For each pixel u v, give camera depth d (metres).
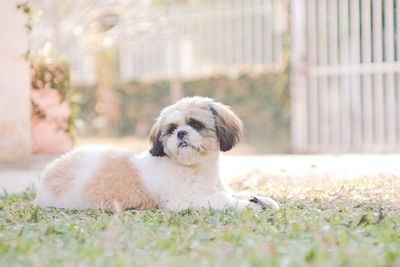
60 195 6.27
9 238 4.92
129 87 18.98
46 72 11.89
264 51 15.79
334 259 3.99
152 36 18.03
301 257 3.98
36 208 6.14
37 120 11.90
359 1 13.48
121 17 18.20
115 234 4.77
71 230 5.07
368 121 13.45
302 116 14.30
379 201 6.37
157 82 18.34
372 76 13.40
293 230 4.98
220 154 6.39
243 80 15.92
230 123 6.19
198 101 6.16
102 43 17.55
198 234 4.88
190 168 6.06
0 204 6.79
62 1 16.70
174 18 17.75
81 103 19.92
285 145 15.20
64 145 12.20
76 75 19.92
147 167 6.16
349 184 7.58
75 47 17.20
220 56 16.91
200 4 17.67
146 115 18.70
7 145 10.59
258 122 15.67
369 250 4.22
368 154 12.81
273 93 15.37
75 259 4.17
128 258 4.16
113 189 6.12
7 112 10.56
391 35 13.03
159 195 6.08
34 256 4.25
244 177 8.56
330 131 14.02
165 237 4.77
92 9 17.28
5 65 10.52
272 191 7.29
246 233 4.86
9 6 10.56
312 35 14.12
